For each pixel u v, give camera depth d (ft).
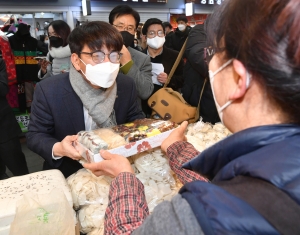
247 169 1.19
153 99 5.62
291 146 1.21
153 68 7.49
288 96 1.15
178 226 1.17
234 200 1.12
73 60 3.95
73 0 16.65
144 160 3.44
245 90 1.30
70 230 2.65
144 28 7.74
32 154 11.00
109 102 4.10
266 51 1.13
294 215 1.03
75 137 3.57
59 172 3.47
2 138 7.33
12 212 2.66
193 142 3.92
